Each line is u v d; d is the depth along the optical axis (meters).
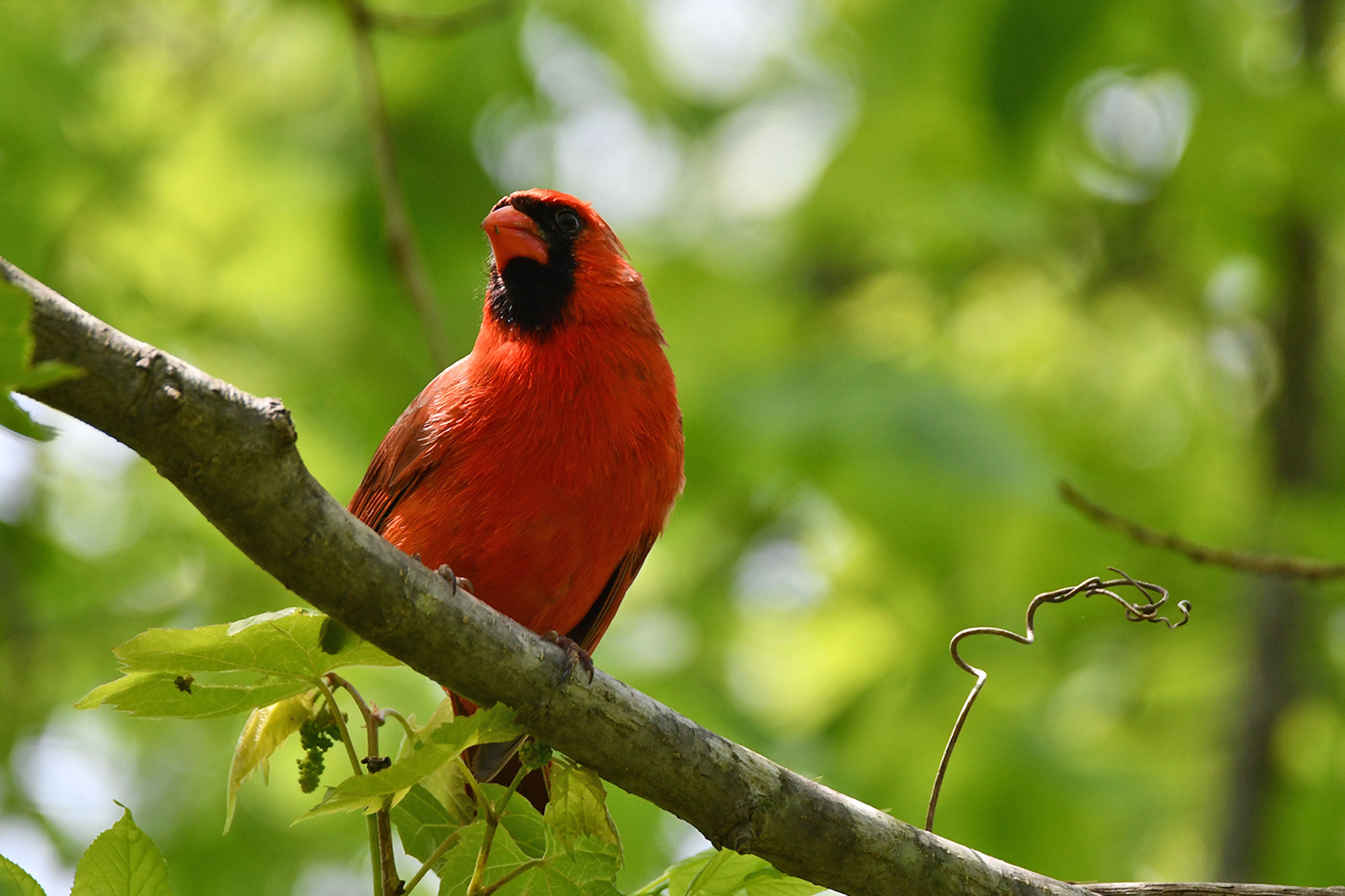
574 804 4.73
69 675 12.44
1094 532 12.46
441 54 12.71
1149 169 13.84
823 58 14.83
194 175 12.97
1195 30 11.82
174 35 13.15
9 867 3.97
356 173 12.67
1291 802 12.03
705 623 13.73
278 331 12.98
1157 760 13.21
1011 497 10.49
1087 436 13.39
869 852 5.02
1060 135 12.75
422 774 4.27
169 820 12.54
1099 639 13.25
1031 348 13.85
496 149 13.09
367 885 12.91
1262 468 13.39
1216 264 13.35
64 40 11.50
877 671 12.66
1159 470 13.63
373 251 12.59
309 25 13.20
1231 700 12.41
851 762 11.58
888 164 13.74
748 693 13.77
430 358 12.50
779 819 4.96
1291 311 13.34
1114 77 12.20
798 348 12.85
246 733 4.79
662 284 14.61
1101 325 14.08
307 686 4.48
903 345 13.01
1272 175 12.16
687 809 4.97
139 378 3.76
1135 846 11.34
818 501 13.45
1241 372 14.28
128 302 11.81
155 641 4.18
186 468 3.90
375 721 4.91
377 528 6.73
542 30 13.91
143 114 12.60
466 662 4.64
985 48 10.47
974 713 11.28
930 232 13.55
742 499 13.88
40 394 3.71
